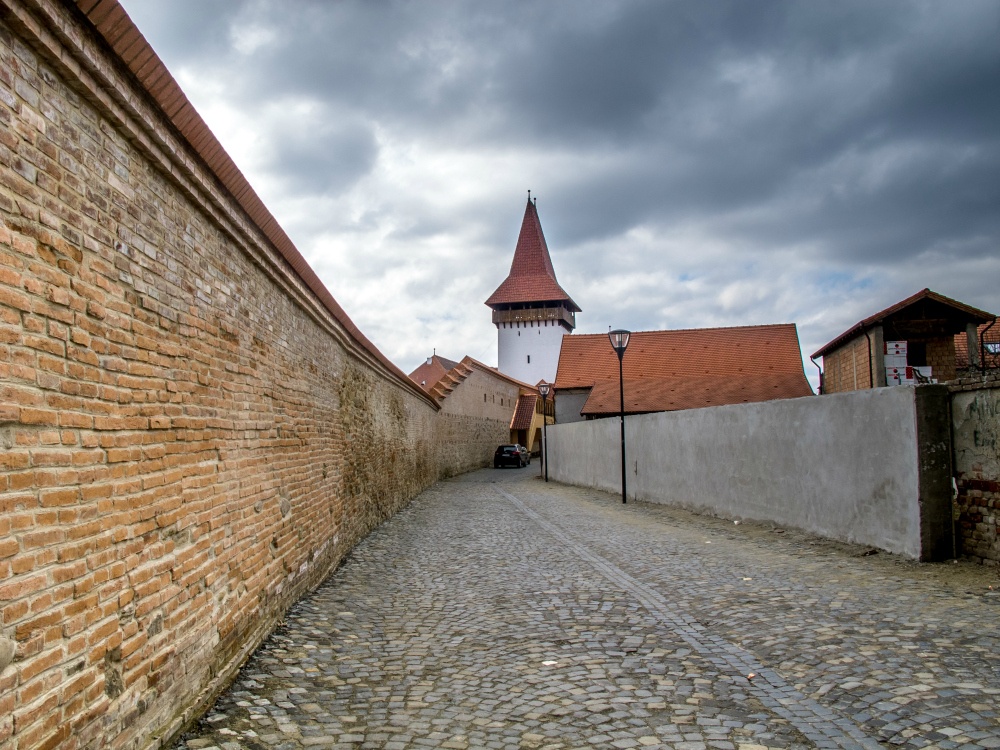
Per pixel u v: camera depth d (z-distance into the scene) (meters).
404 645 6.10
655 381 41.22
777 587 7.41
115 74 3.37
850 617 5.99
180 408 4.42
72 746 2.99
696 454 15.22
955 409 7.94
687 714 4.25
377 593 8.24
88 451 3.24
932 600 6.35
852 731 3.85
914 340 24.86
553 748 3.90
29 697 2.70
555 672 5.19
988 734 3.64
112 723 3.35
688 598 7.24
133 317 3.78
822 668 4.83
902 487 8.38
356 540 12.03
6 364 2.64
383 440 15.98
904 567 7.90
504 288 78.00
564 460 28.48
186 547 4.43
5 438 2.62
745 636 5.75
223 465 5.22
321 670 5.41
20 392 2.72
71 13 2.95
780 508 11.66
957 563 7.76
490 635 6.31
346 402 11.45
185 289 4.57
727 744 3.81
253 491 6.00
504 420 50.84
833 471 10.03
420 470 23.89
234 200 5.30
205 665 4.66
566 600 7.51
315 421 8.88
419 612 7.30
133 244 3.80
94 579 3.24
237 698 4.79
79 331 3.20
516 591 8.09
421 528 14.23
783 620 6.10
